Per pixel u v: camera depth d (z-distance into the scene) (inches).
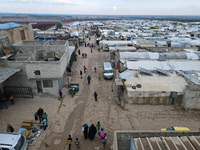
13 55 814.5
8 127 491.8
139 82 707.4
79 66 1216.2
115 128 550.0
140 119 596.4
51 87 749.9
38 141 487.8
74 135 518.6
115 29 3309.5
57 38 1736.0
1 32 842.2
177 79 723.4
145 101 680.4
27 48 903.7
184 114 626.2
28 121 543.2
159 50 1290.6
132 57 982.4
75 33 2048.5
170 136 320.8
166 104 687.1
